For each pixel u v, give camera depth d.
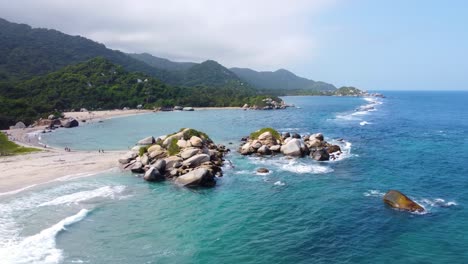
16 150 63.59
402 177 44.03
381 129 93.06
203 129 100.69
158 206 34.28
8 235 26.53
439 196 36.50
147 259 23.70
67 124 108.44
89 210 32.59
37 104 137.00
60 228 27.86
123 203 34.91
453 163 51.62
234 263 23.48
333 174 45.91
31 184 40.56
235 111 182.88
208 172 41.22
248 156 58.03
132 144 76.19
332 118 130.00
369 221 30.11
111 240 26.44
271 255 24.59
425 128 94.62
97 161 53.66
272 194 38.06
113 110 176.88
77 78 197.62
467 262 23.16
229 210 33.34
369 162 52.50
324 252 24.95
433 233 27.55
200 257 24.19
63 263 22.66
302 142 58.97
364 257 24.09
